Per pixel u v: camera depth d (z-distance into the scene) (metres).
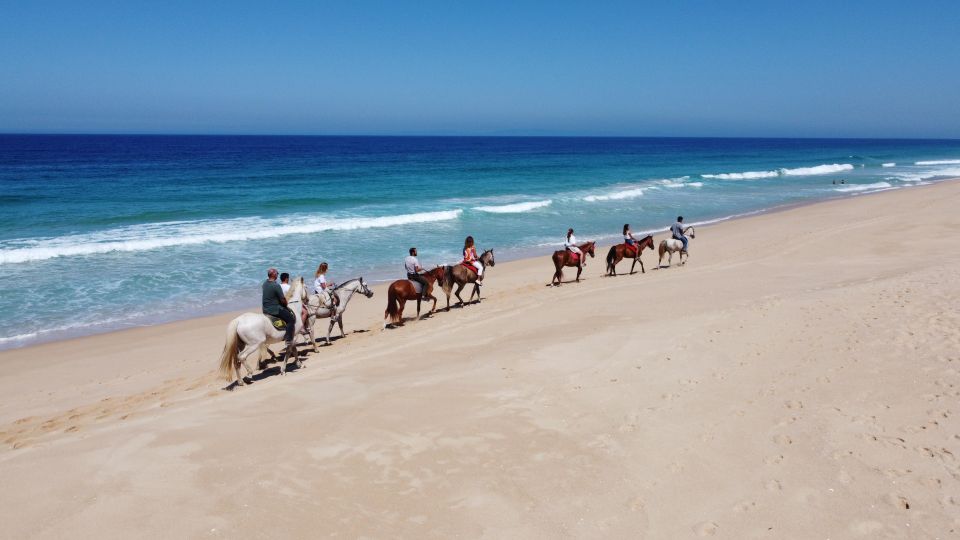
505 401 9.73
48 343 16.38
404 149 165.38
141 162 89.88
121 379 13.65
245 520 6.42
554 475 7.61
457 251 29.48
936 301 13.80
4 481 7.03
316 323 18.22
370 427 8.66
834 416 8.83
